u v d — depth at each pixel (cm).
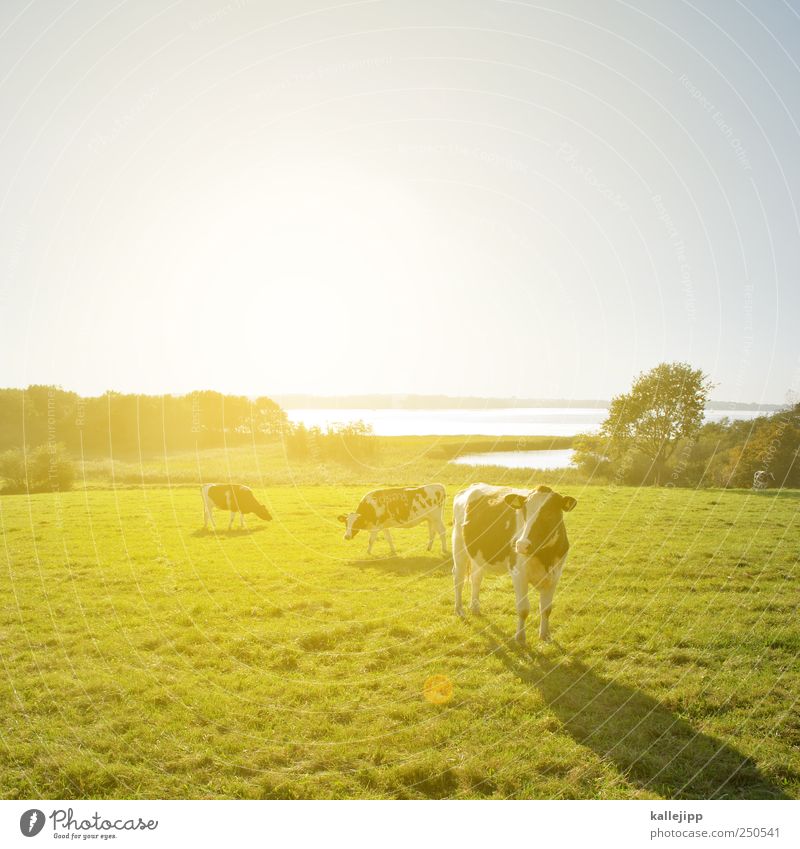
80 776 505
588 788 477
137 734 565
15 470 3066
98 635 834
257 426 5497
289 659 736
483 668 696
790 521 1600
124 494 2558
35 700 633
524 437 4894
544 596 781
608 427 3188
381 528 1343
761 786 476
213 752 535
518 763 507
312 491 2569
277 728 571
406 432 5616
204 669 715
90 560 1273
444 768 502
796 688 631
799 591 982
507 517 798
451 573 1148
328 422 4184
